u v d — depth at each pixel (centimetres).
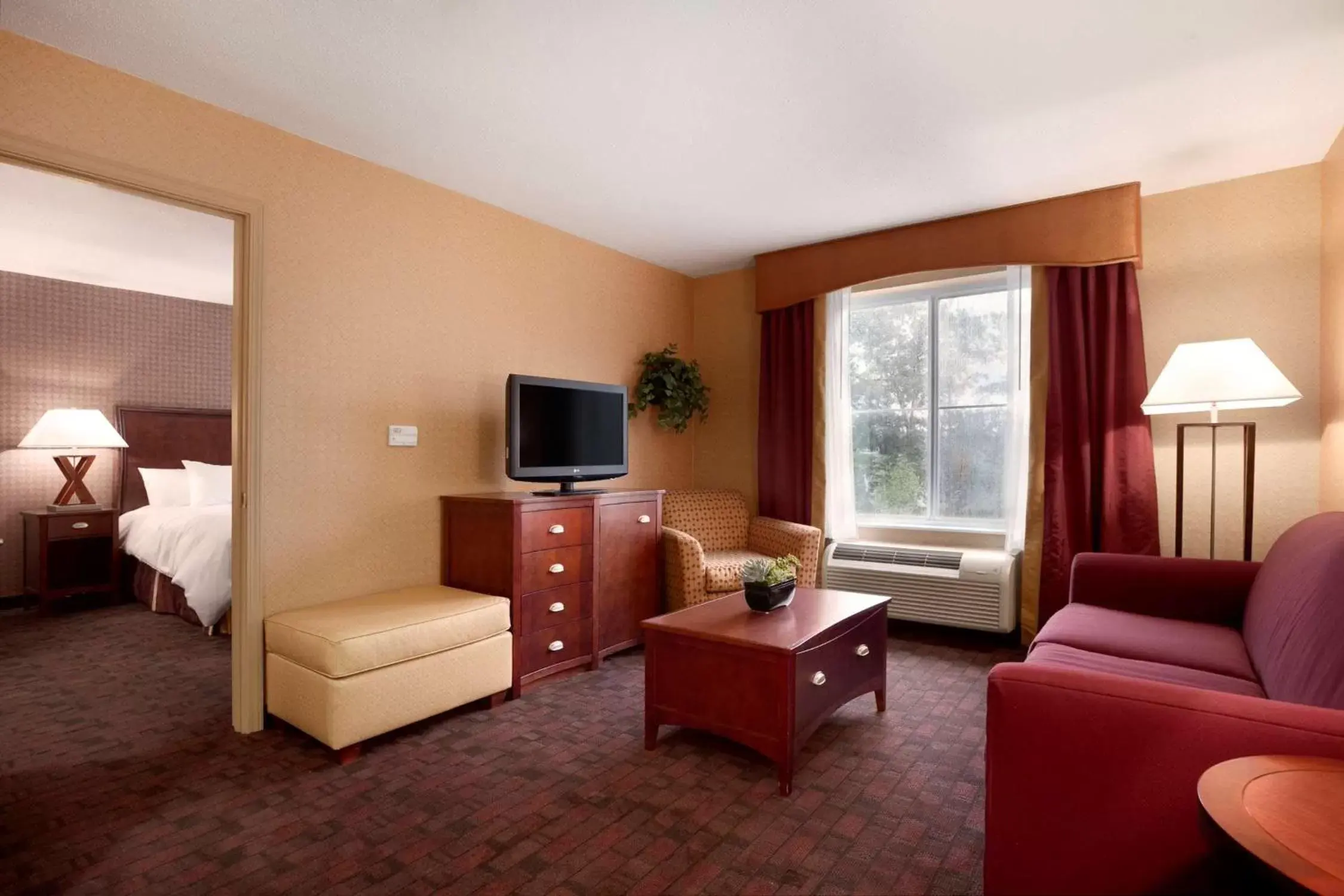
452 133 288
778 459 464
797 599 293
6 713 290
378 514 316
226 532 406
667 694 249
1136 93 255
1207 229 341
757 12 208
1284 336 323
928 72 242
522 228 387
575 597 341
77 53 229
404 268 327
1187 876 123
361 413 310
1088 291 359
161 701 304
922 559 399
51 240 418
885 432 449
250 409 272
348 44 225
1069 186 345
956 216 386
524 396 343
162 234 407
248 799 216
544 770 237
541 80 247
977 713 287
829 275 431
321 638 243
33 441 467
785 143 297
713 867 181
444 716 287
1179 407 296
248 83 249
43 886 173
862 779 229
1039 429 370
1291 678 167
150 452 552
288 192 285
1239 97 258
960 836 195
